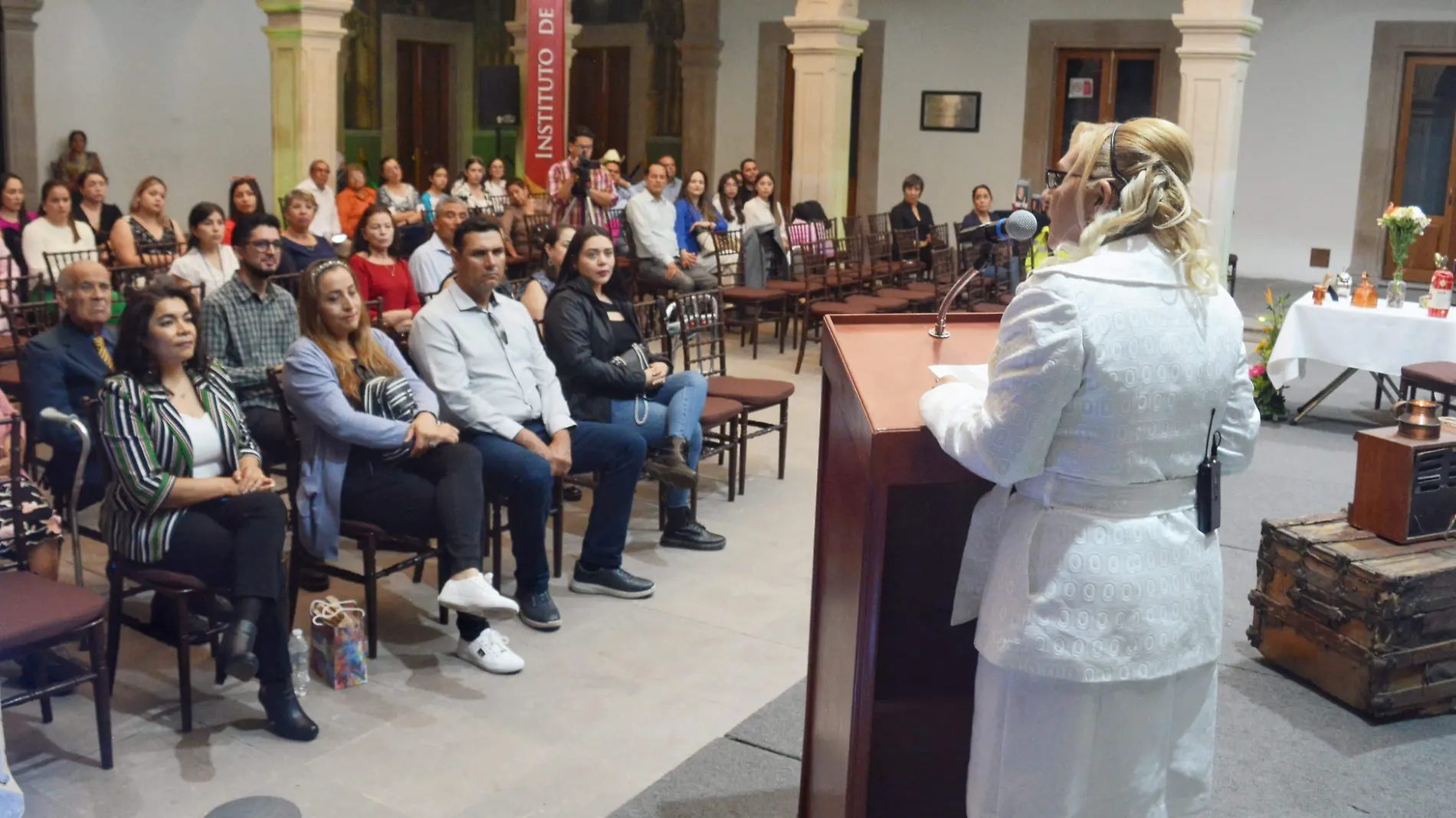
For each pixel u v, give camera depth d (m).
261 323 4.62
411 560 3.81
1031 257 4.19
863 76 13.89
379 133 15.98
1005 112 13.31
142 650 3.76
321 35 9.48
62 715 3.34
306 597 4.17
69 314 4.12
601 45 15.77
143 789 2.99
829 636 2.26
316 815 2.91
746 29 14.38
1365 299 6.87
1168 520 1.88
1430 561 3.45
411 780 3.08
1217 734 3.33
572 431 4.25
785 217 10.55
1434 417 3.61
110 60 12.08
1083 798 1.90
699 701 3.55
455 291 4.20
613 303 4.75
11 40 11.42
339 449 3.72
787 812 2.92
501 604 3.54
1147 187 1.80
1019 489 1.93
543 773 3.13
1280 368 6.99
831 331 2.32
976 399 1.88
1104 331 1.76
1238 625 4.12
